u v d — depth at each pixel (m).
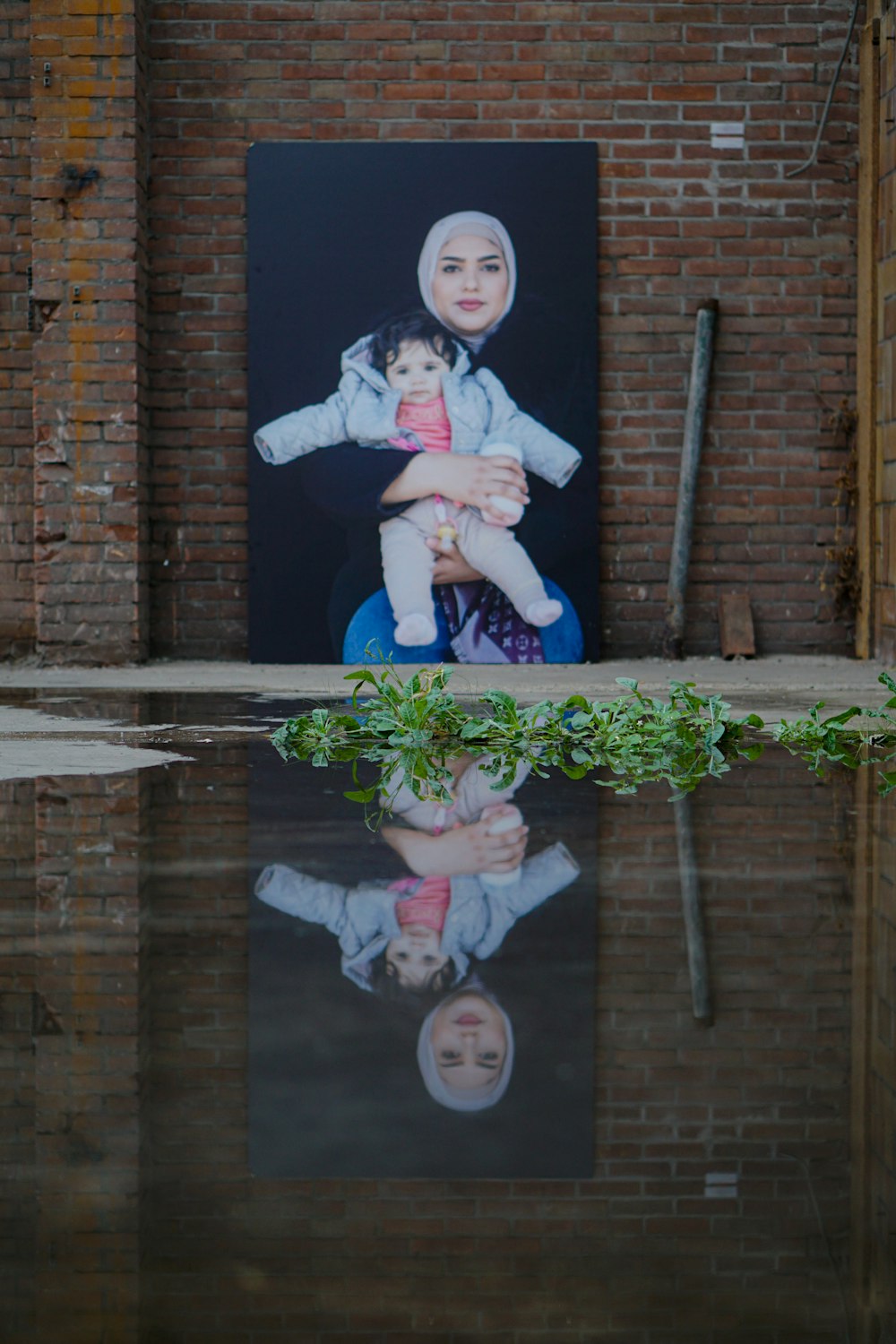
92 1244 0.69
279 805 2.30
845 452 6.94
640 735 3.39
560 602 6.78
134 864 1.76
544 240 6.79
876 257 6.65
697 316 6.81
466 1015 1.08
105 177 6.52
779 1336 0.61
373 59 6.82
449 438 6.77
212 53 6.80
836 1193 0.76
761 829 2.03
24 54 6.73
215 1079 0.93
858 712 3.37
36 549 6.62
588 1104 0.88
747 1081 0.93
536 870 1.71
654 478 6.89
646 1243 0.70
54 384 6.59
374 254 6.78
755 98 6.83
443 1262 0.67
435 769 2.85
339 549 6.79
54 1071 0.94
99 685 5.52
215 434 6.88
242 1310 0.63
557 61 6.82
